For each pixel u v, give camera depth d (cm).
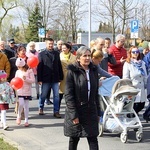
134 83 863
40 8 4209
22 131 837
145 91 930
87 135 534
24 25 5859
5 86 839
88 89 537
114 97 746
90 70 548
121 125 746
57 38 4569
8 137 781
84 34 3784
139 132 756
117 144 737
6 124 884
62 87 1025
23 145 720
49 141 752
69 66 542
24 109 888
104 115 775
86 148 700
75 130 537
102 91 772
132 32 1784
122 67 895
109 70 891
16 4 5062
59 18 4269
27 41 5862
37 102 1266
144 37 3997
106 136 796
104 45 871
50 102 1216
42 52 985
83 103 536
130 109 770
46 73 981
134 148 710
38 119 973
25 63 899
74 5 3784
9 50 1245
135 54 866
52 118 988
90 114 540
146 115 933
